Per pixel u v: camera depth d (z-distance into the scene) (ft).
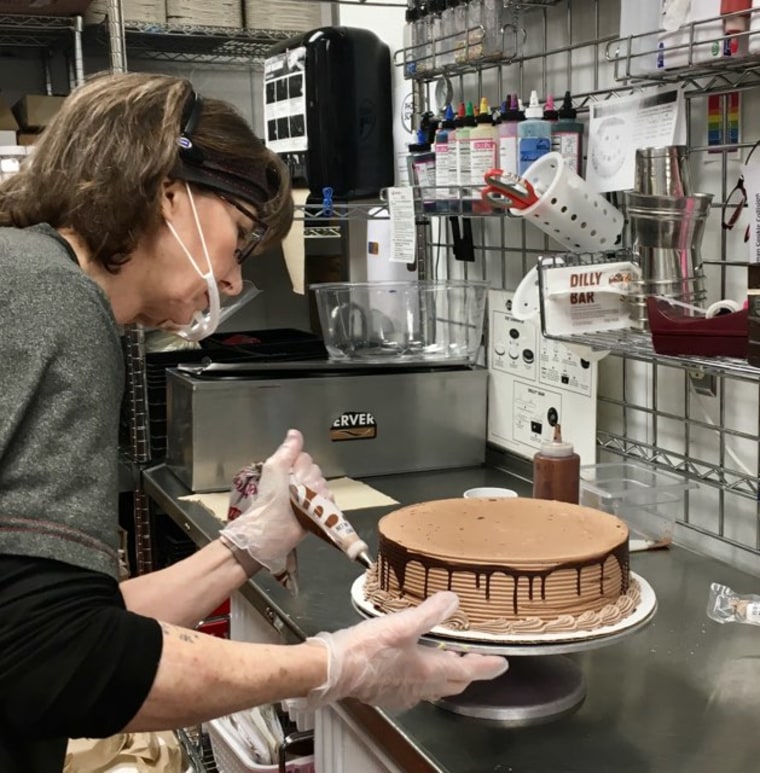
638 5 4.92
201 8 8.89
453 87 7.62
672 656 4.18
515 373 6.93
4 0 7.67
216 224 3.76
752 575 5.14
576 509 4.19
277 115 8.36
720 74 4.94
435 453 7.18
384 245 8.48
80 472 2.83
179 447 6.89
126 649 2.79
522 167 5.95
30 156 3.62
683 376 5.61
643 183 4.94
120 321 3.81
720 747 3.42
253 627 5.47
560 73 6.41
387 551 3.85
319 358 7.53
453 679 3.47
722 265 5.25
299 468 4.50
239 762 5.56
